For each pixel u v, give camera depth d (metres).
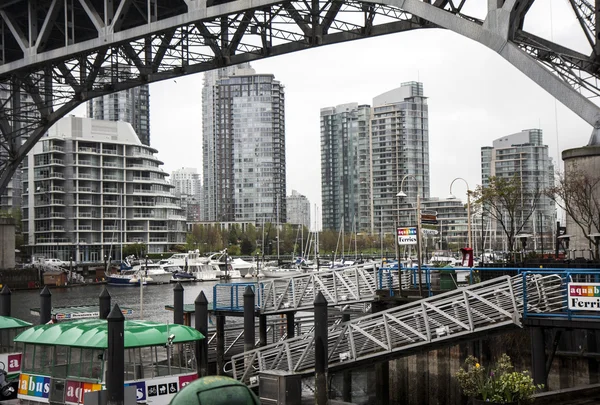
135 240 153.25
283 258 185.75
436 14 27.70
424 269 33.12
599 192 38.66
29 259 145.88
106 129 150.12
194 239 190.00
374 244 193.62
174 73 42.59
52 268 127.38
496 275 33.44
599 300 20.50
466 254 34.69
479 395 17.56
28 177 147.75
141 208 153.75
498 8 25.58
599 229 37.44
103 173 148.25
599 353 27.98
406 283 37.12
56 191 143.25
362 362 26.69
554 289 27.16
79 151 145.25
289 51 38.78
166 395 21.52
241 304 39.31
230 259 157.25
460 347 33.78
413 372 35.66
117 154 149.75
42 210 145.62
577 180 38.88
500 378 17.36
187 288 121.56
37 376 22.20
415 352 25.94
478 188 76.50
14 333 28.62
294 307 35.12
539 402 19.11
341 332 27.39
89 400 16.06
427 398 34.31
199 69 41.53
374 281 34.28
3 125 49.75
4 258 110.38
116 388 18.39
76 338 21.28
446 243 197.00
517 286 26.62
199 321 29.22
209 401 7.83
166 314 75.00
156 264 137.00
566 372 28.56
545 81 24.28
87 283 127.69
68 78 45.84
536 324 21.33
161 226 157.12
